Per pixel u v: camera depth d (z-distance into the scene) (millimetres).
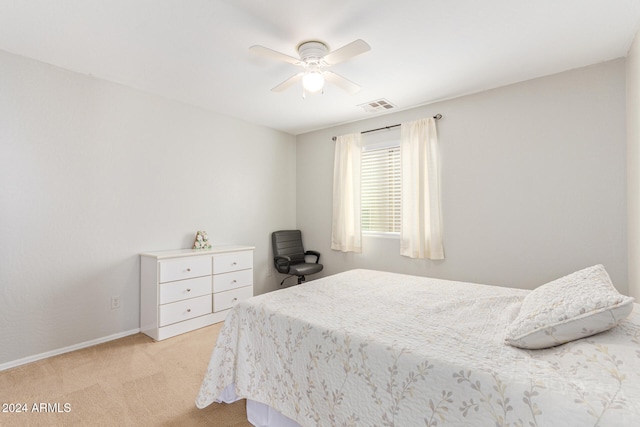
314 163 4457
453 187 3166
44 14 1841
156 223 3104
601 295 1081
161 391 1935
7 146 2246
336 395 1274
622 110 2340
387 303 1804
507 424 882
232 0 1730
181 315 2898
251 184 4055
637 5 1775
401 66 2520
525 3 1762
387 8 1803
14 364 2258
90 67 2520
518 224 2795
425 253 3297
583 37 2102
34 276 2361
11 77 2268
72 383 2023
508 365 1018
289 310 1637
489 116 2953
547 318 1120
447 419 992
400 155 3523
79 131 2598
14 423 1620
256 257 4121
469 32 2047
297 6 1781
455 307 1716
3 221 2230
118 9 1801
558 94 2602
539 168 2689
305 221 4570
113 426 1602
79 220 2596
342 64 2490
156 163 3105
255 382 1611
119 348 2582
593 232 2455
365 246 3881
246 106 3447
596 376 890
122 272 2855
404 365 1120
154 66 2512
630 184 2236
